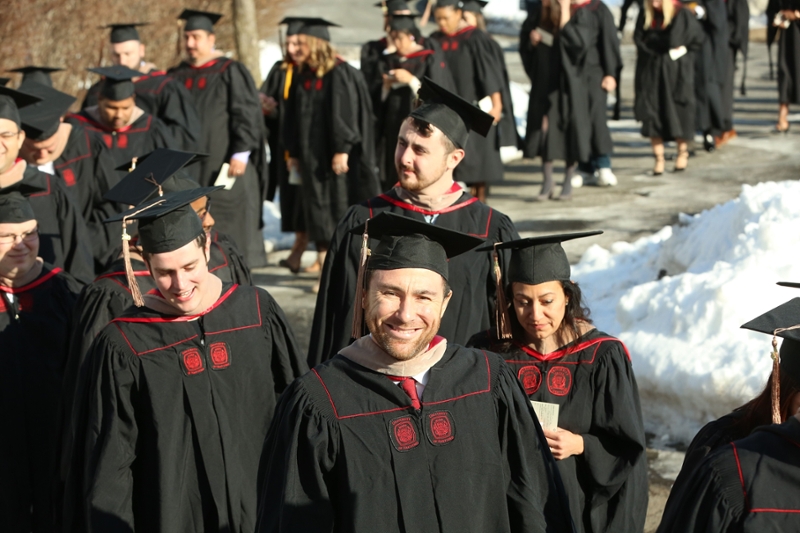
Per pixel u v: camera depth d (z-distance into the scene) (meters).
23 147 6.54
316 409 3.20
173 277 4.10
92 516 3.85
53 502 4.59
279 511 3.14
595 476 4.12
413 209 5.05
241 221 9.98
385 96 11.04
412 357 3.23
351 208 5.19
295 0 28.50
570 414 4.15
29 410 4.96
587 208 12.12
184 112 9.33
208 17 9.85
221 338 4.25
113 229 7.25
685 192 12.51
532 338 4.30
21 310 5.01
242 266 5.42
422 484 3.12
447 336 4.96
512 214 12.05
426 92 5.05
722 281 6.75
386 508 3.09
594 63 12.66
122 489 3.93
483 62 11.48
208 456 4.12
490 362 3.44
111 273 4.79
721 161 14.17
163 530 3.98
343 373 3.28
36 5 12.38
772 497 2.85
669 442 6.24
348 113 9.74
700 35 13.06
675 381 6.33
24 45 12.24
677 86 13.18
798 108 18.38
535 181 14.29
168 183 5.09
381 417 3.19
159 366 4.10
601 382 4.16
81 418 4.13
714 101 14.25
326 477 3.17
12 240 4.93
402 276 3.19
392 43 11.20
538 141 12.90
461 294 4.97
